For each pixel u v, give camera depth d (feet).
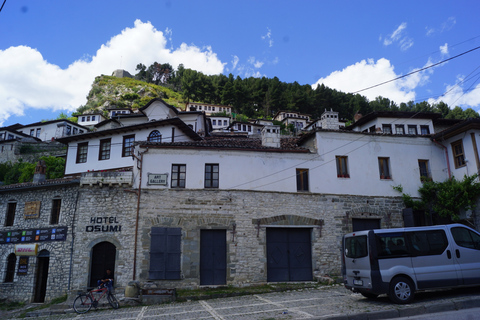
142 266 54.39
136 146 59.67
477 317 27.66
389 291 33.22
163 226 56.13
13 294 60.29
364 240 35.65
